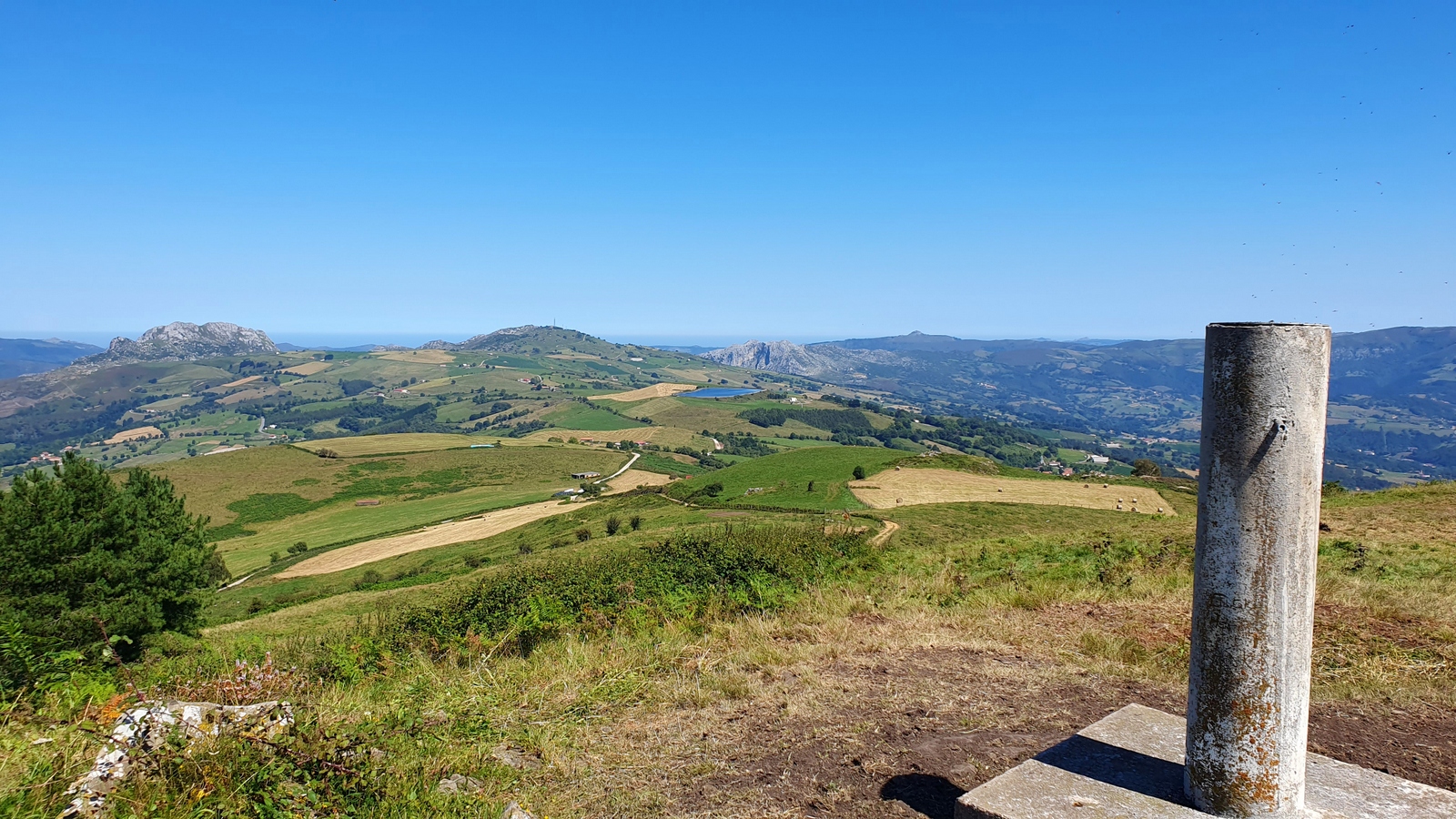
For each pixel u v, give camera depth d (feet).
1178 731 14.15
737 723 16.98
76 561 62.64
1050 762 12.95
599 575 35.01
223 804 11.03
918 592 31.91
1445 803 11.37
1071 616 26.66
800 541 42.78
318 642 32.65
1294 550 10.42
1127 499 189.88
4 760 12.92
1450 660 20.59
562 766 14.88
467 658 26.05
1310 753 13.24
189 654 27.66
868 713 17.37
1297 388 10.21
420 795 12.43
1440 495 70.54
